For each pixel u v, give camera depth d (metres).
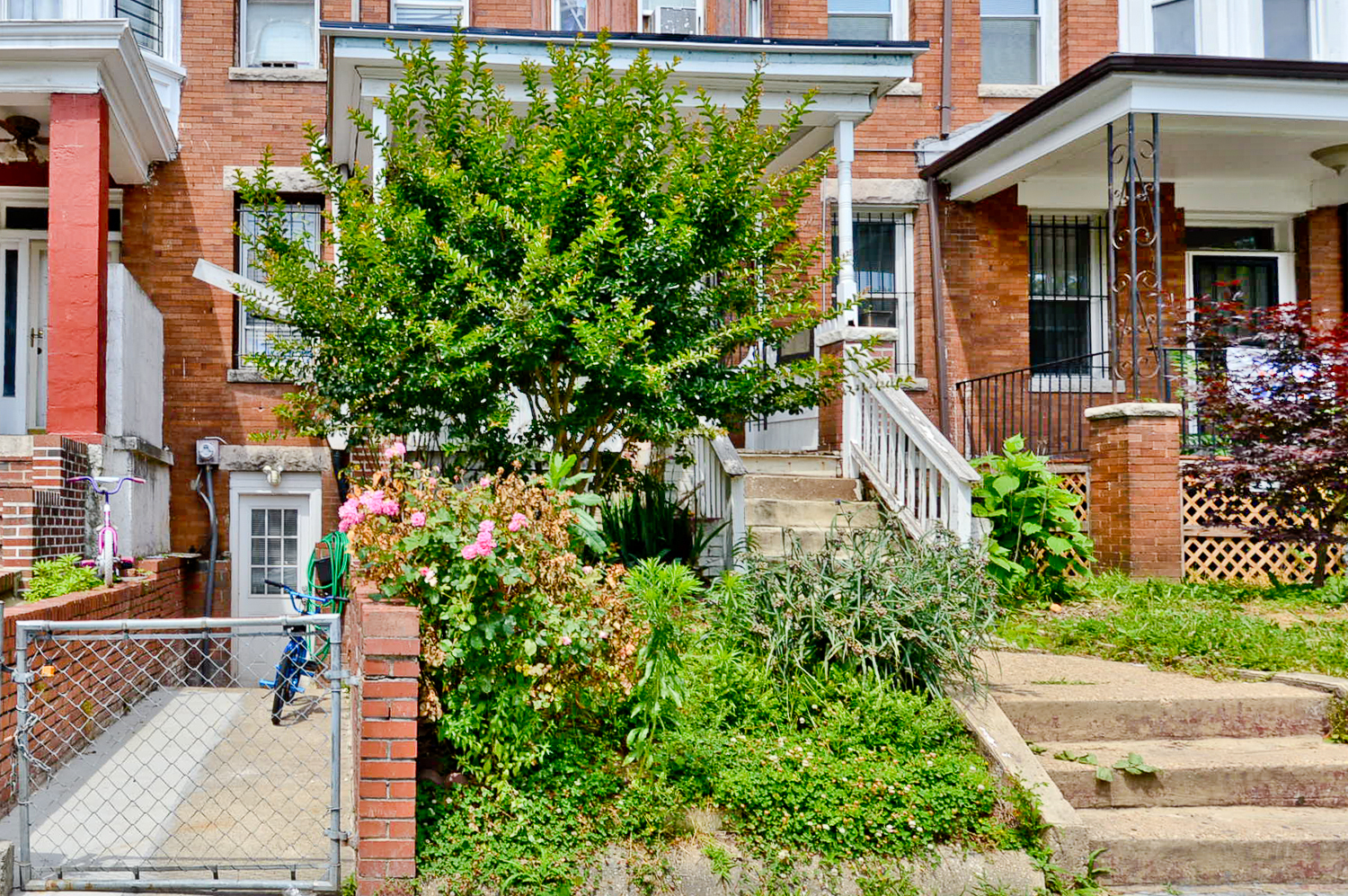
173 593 11.53
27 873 4.93
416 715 5.06
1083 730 6.69
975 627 6.71
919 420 9.66
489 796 5.35
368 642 5.00
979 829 5.64
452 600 5.37
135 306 10.88
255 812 6.02
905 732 6.11
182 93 12.88
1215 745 6.63
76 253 9.80
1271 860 5.64
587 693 5.62
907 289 13.80
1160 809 6.10
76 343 9.73
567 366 8.09
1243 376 10.83
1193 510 11.55
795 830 5.51
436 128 8.22
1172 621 8.59
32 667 6.23
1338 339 10.21
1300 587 10.38
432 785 5.40
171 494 12.55
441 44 10.04
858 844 5.50
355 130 11.49
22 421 12.46
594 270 7.67
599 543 6.02
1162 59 10.63
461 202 7.62
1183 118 11.26
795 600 6.59
